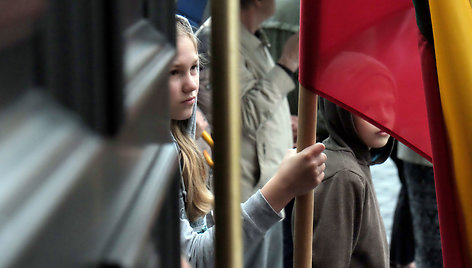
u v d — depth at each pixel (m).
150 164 0.67
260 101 3.73
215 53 1.18
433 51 2.35
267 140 3.73
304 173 2.49
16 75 0.42
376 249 3.49
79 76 0.50
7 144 0.40
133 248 0.52
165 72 0.79
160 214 0.70
